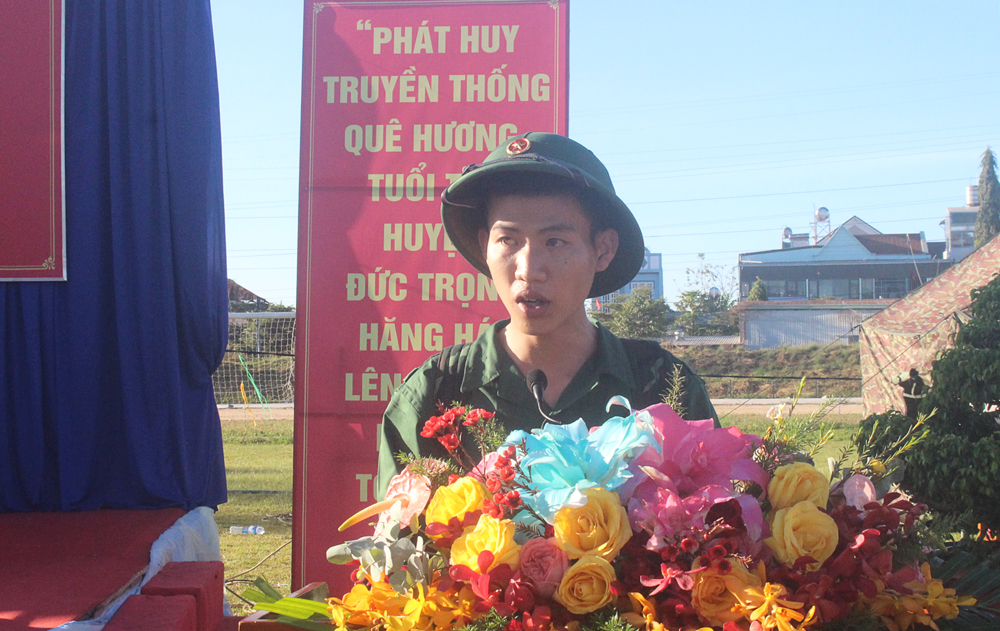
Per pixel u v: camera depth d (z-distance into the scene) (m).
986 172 37.72
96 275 4.21
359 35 3.88
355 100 3.87
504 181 1.70
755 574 1.01
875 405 8.75
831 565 1.02
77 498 4.14
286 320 14.80
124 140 4.22
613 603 1.02
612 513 1.01
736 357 23.05
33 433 4.18
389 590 1.08
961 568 1.21
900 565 1.10
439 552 1.14
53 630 2.67
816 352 22.62
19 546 3.59
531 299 1.68
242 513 7.19
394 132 3.86
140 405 4.18
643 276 40.81
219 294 4.30
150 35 4.21
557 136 1.79
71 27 4.20
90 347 4.19
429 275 3.83
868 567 1.01
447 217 1.89
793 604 0.92
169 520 3.97
